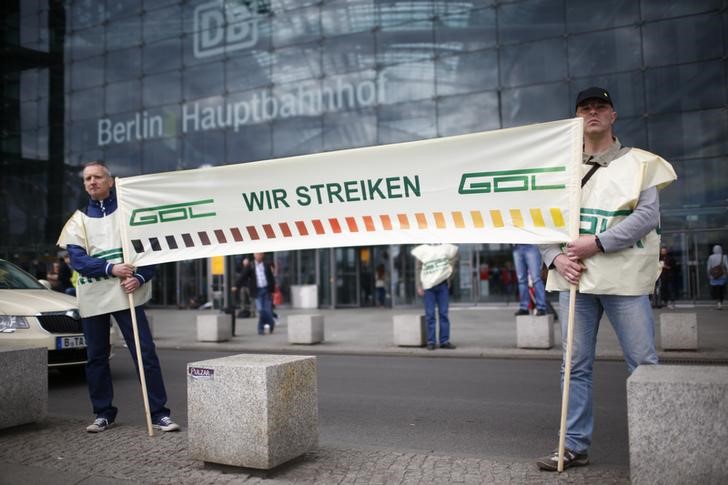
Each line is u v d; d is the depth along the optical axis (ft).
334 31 77.92
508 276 72.74
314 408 14.17
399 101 74.49
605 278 12.35
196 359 35.73
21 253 98.43
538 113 68.69
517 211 13.82
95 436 16.47
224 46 84.64
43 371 17.51
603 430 17.70
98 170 17.70
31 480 13.07
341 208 15.72
